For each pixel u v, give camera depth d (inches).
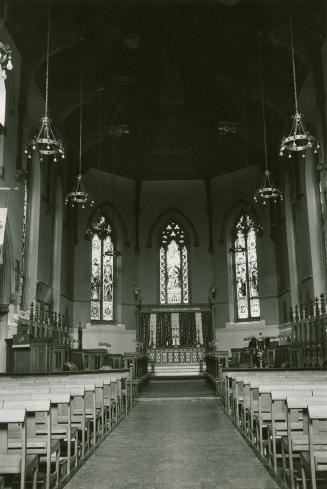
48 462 296.7
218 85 1381.6
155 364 1477.6
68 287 1435.8
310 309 1138.0
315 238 1144.2
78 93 1216.8
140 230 1706.4
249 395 479.5
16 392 347.6
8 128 934.4
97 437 487.5
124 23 1149.1
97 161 1598.2
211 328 1585.9
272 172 1502.2
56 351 892.6
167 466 369.7
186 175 1727.4
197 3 1100.5
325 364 895.1
